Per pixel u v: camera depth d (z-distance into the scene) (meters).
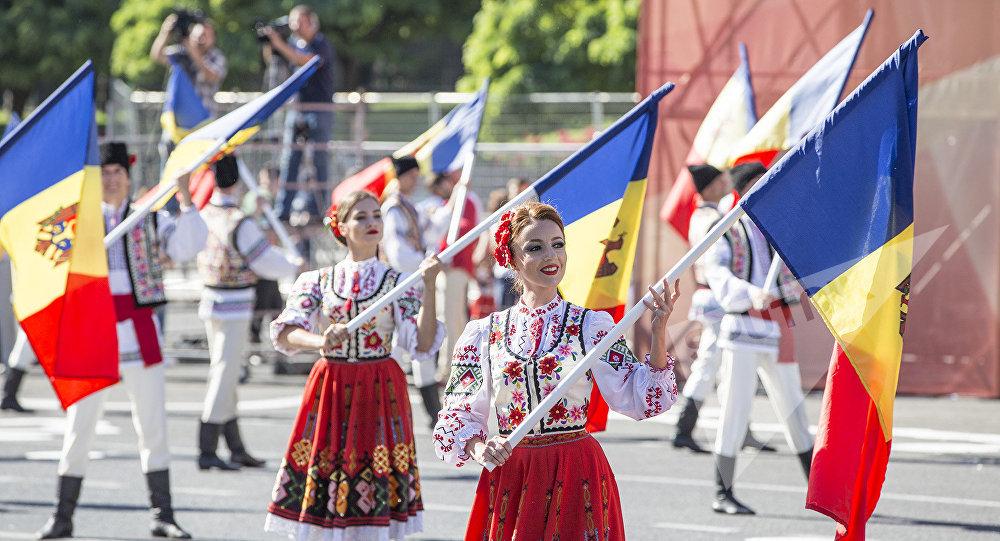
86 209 10.56
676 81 19.81
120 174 12.00
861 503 8.63
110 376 10.55
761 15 19.00
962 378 19.81
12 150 10.56
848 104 8.07
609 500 7.73
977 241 19.28
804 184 7.99
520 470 7.68
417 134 29.02
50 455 15.95
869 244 8.05
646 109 9.75
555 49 42.19
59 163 10.58
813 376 9.80
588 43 41.75
